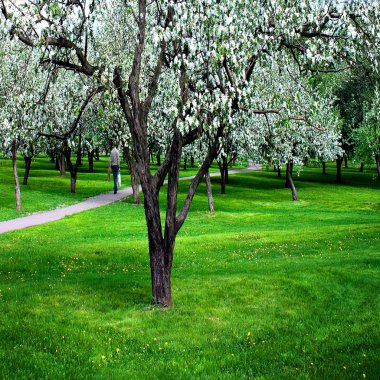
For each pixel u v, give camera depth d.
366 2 11.03
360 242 22.30
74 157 110.69
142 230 28.94
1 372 8.69
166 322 11.81
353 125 56.81
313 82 12.12
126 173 70.81
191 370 9.15
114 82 12.55
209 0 10.09
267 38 10.82
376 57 11.46
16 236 25.44
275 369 9.19
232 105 11.55
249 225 32.97
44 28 11.45
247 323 11.88
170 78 12.70
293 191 48.81
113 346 10.25
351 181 69.31
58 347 10.04
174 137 12.38
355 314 12.47
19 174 60.53
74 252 20.80
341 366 9.21
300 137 43.47
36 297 13.59
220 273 17.02
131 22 25.86
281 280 15.48
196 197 47.84
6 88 25.47
